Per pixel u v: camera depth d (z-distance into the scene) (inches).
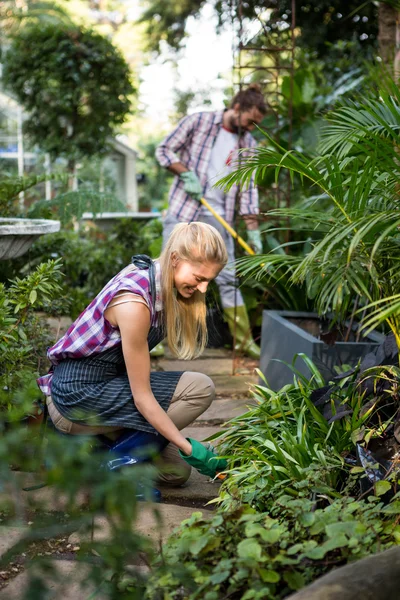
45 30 351.3
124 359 99.5
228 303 199.2
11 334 117.3
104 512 55.5
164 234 201.5
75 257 243.3
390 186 93.7
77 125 371.9
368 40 348.2
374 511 75.5
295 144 218.2
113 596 59.5
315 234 195.2
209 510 99.2
